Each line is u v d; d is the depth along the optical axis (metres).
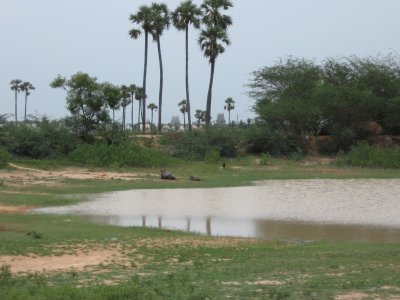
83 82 67.25
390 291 12.35
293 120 79.62
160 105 85.69
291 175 56.28
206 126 77.00
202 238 22.64
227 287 12.88
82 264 16.52
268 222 28.50
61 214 29.75
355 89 78.62
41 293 11.81
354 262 16.69
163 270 15.58
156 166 61.06
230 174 56.69
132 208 33.03
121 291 11.86
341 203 36.00
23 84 143.62
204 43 81.19
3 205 32.16
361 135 80.00
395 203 36.09
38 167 56.28
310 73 88.94
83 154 60.53
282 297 11.62
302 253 18.69
